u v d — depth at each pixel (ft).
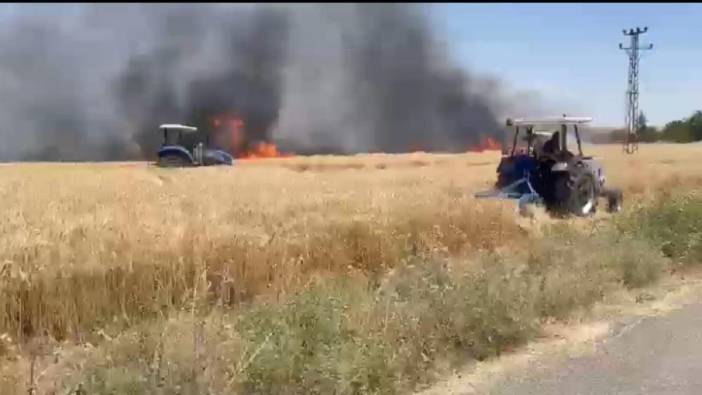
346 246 37.17
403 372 21.68
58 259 27.84
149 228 33.09
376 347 21.40
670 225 42.91
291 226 38.04
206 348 20.13
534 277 31.04
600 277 32.91
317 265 35.68
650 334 26.68
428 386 21.65
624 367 23.04
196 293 27.32
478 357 24.21
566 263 35.24
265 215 41.55
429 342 23.41
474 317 25.13
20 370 21.81
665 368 22.82
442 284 28.99
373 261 37.42
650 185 74.13
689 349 24.75
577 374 22.48
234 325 23.04
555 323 28.25
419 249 38.83
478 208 46.03
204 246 31.58
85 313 27.20
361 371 20.30
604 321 28.63
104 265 28.19
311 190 58.54
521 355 24.62
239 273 31.65
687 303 31.60
